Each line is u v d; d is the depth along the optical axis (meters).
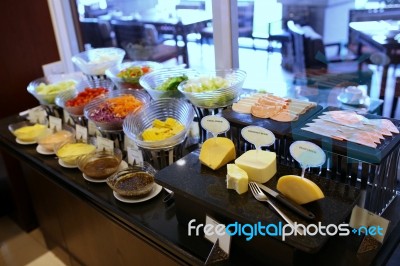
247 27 1.88
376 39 1.71
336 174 1.18
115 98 1.83
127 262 1.53
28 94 2.51
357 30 1.76
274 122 1.29
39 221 2.29
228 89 1.49
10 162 2.40
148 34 2.42
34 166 1.80
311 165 1.11
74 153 1.68
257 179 1.11
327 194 1.04
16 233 2.62
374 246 1.05
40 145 1.89
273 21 1.90
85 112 1.77
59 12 2.54
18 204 2.52
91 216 1.62
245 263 1.05
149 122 1.65
